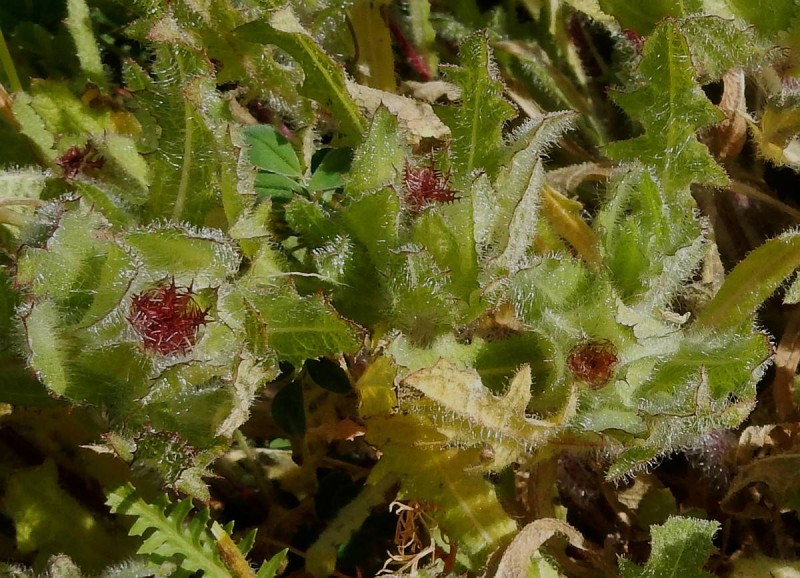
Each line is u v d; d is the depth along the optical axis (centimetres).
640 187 53
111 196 52
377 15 57
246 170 51
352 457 56
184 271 50
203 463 50
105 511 53
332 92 55
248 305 50
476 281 51
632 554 56
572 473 56
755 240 58
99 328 49
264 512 55
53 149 55
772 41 57
